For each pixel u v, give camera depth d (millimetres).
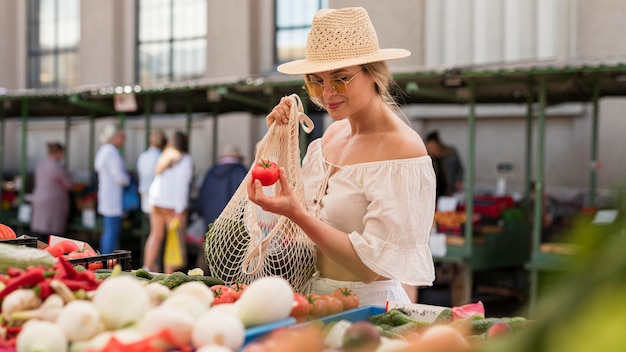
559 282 715
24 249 2312
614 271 670
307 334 1352
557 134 11219
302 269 2906
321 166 2967
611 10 10719
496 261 7863
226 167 8570
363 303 2805
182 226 8984
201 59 15422
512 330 2037
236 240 2910
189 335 1696
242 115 14062
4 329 1819
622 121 10695
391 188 2650
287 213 2523
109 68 16016
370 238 2604
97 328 1703
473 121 7527
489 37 11523
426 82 7949
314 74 2820
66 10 17125
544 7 11117
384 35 12258
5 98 11242
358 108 2752
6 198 12633
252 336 1800
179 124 14875
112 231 9664
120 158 9711
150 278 2770
